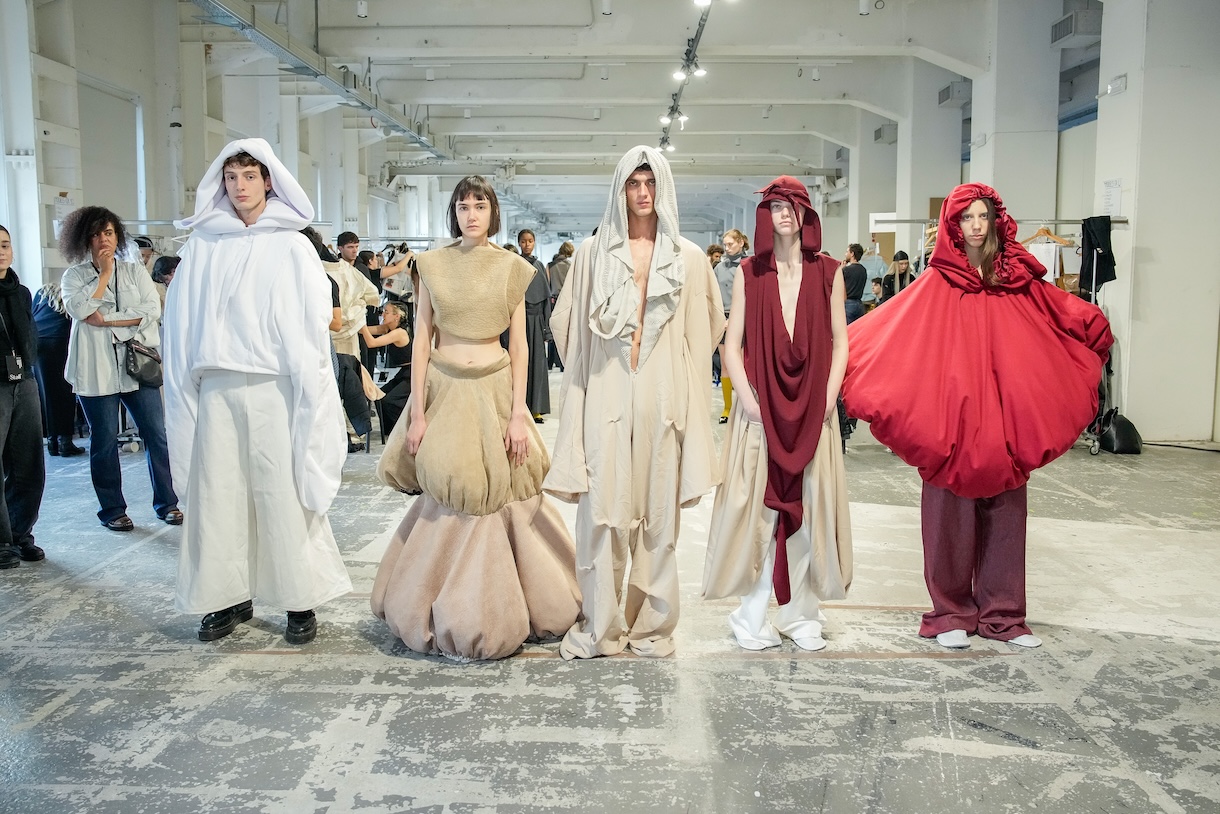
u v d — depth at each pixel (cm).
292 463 286
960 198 293
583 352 275
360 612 323
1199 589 351
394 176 2050
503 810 199
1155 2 691
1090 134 1032
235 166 282
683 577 369
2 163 741
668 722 240
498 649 275
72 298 410
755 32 952
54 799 203
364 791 206
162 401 441
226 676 268
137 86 959
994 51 904
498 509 283
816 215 279
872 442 700
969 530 295
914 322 294
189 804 201
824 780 212
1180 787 210
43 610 323
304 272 279
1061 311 295
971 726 238
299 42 905
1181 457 648
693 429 272
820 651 288
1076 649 291
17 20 736
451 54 995
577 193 2830
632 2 962
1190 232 707
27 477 379
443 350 286
